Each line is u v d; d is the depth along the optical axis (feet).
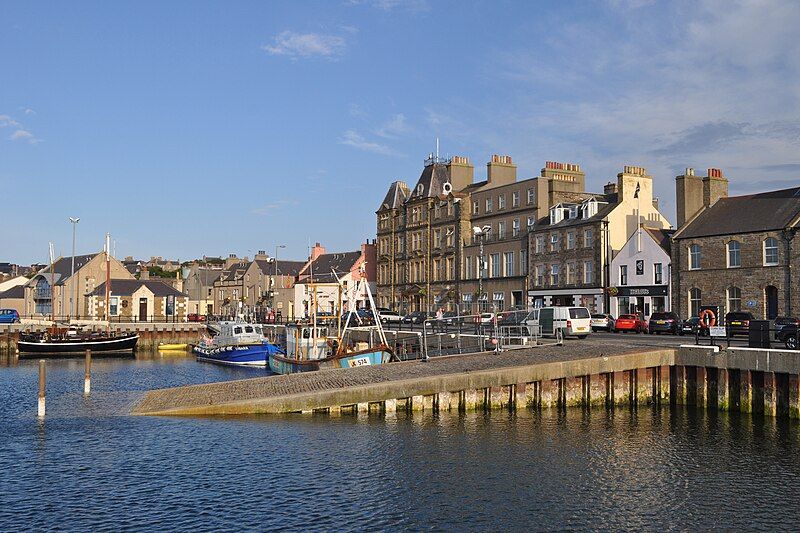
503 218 240.53
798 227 155.74
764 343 101.40
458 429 86.89
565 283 210.59
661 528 54.75
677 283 179.63
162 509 57.98
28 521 55.36
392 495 61.62
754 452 76.38
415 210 283.59
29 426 88.17
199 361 207.00
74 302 340.18
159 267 542.16
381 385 94.07
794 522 56.08
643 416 95.76
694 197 184.85
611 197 213.87
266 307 348.18
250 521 55.42
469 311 246.47
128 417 93.61
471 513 57.47
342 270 334.85
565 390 101.19
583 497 61.62
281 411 94.38
